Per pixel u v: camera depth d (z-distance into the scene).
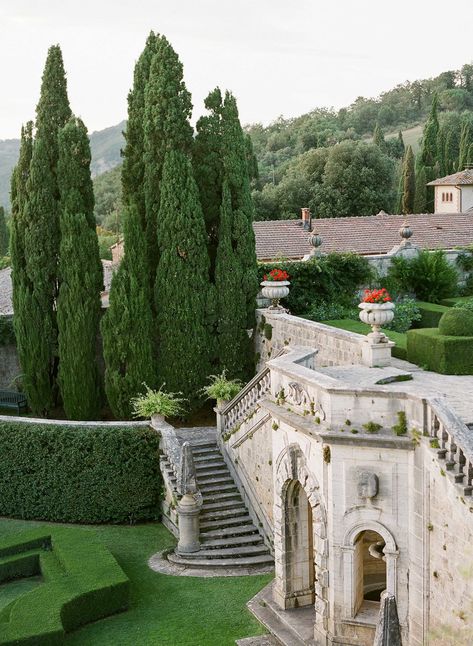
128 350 31.42
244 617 20.75
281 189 76.94
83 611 21.28
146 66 33.06
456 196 67.69
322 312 34.12
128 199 33.62
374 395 16.75
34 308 32.72
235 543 24.91
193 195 31.75
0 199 193.25
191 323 31.88
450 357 24.47
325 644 18.00
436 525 15.88
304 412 18.61
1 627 19.73
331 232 44.03
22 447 29.12
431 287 36.59
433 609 16.19
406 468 16.59
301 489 20.12
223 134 32.50
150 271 32.94
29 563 24.48
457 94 146.88
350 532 17.36
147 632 20.55
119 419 31.92
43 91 33.12
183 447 24.92
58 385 33.81
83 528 28.22
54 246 32.75
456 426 15.38
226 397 28.48
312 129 116.69
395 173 86.69
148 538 26.95
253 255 33.06
